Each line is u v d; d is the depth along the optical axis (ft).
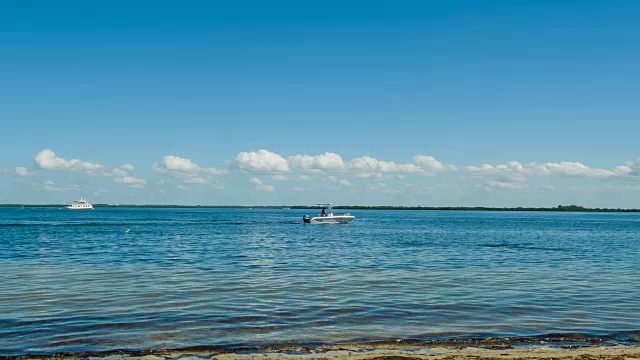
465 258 139.85
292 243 200.54
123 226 350.84
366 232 293.64
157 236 241.55
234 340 55.01
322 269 113.50
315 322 62.90
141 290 83.56
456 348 52.11
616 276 103.24
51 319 63.21
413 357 48.49
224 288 86.07
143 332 57.77
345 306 71.87
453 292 83.15
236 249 169.78
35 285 87.86
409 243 200.95
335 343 54.13
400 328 60.39
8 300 74.38
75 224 377.50
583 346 52.80
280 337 56.29
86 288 85.10
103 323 61.52
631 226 424.46
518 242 211.61
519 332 58.80
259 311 68.49
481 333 58.34
